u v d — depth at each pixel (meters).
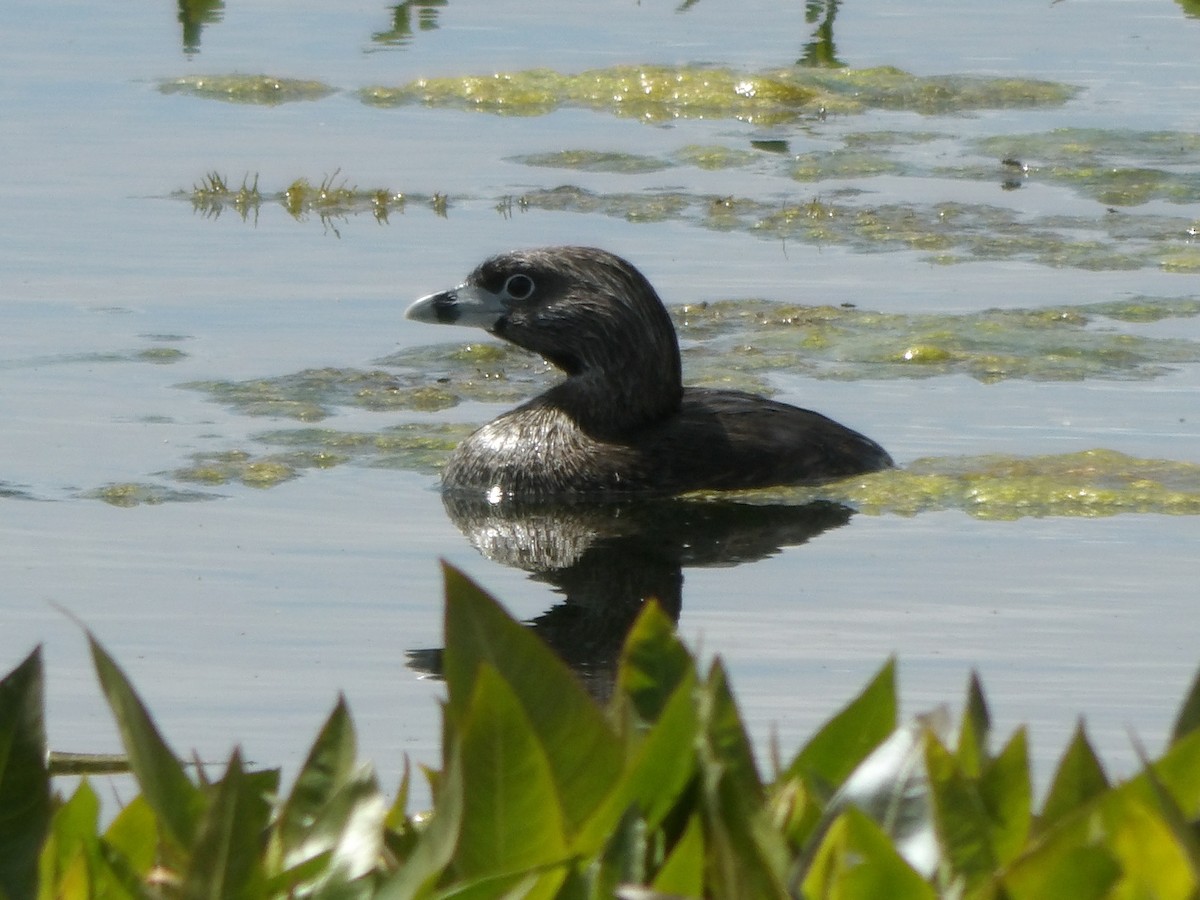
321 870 4.07
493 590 11.19
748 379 15.97
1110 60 29.52
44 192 21.50
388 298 18.19
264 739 8.73
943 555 11.84
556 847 3.87
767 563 11.77
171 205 21.17
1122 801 3.85
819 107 26.95
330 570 11.54
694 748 4.02
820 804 4.23
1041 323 17.44
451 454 14.25
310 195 21.70
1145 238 20.66
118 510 12.66
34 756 3.98
